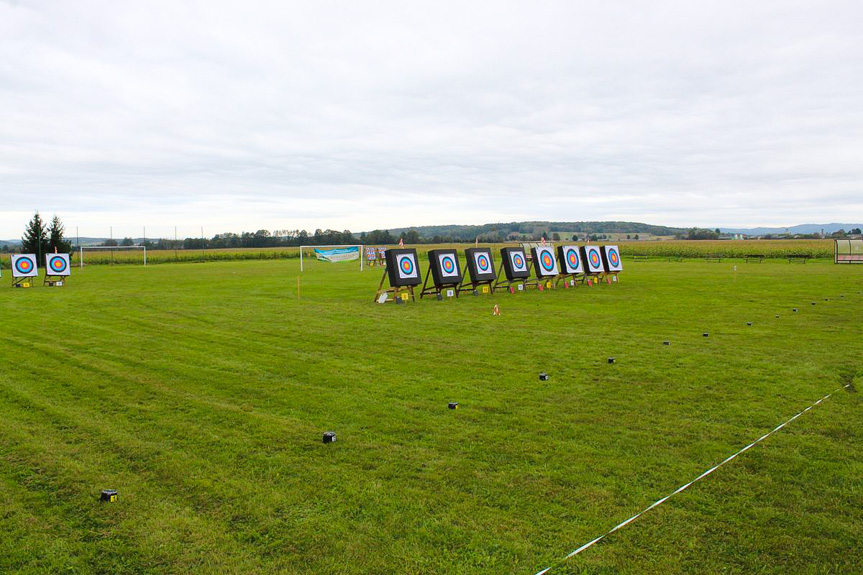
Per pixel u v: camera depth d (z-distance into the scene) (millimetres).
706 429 7395
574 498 5504
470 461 6418
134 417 8047
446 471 6152
